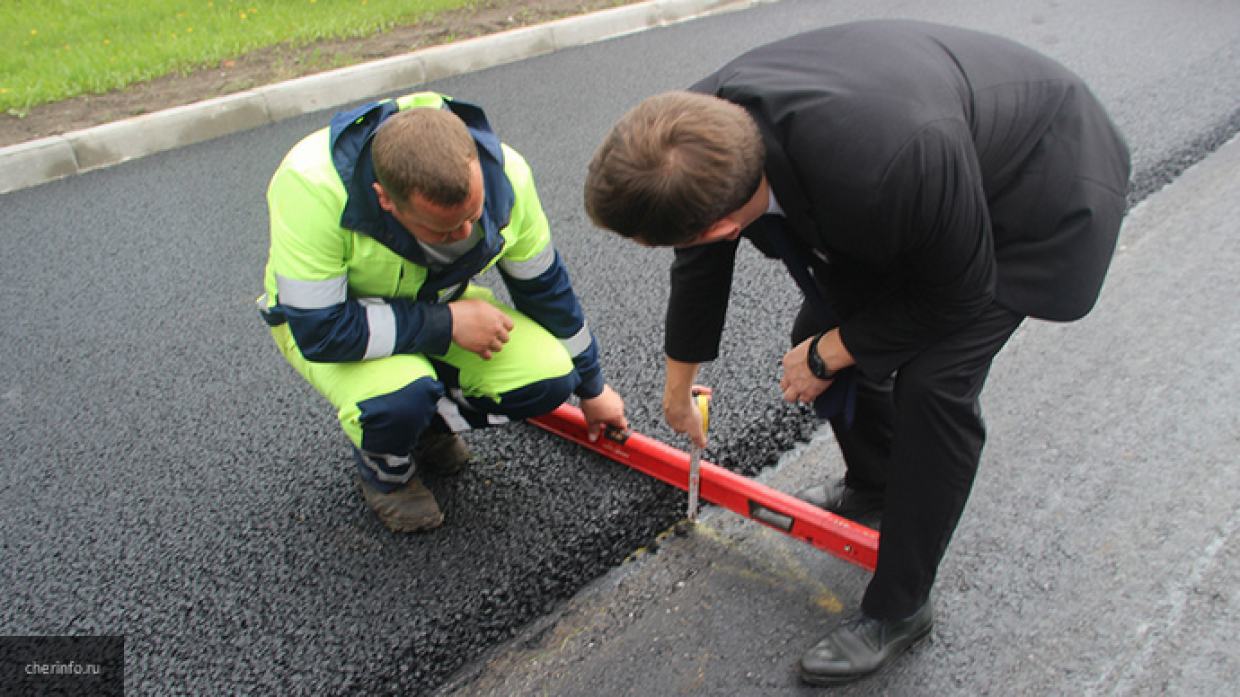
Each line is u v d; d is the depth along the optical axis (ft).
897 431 5.21
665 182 3.93
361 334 5.97
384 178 5.05
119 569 7.09
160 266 11.74
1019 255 4.94
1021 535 7.02
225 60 18.37
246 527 7.46
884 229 4.23
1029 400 8.50
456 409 7.02
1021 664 5.99
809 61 4.49
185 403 9.10
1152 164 12.23
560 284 6.78
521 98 16.62
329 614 6.57
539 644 6.48
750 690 5.98
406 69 17.65
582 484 7.68
